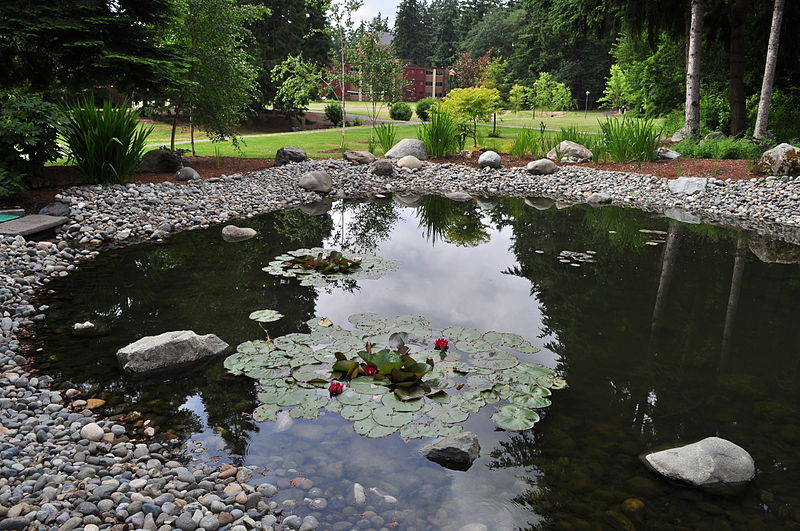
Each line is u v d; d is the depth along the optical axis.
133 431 2.62
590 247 6.23
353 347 3.48
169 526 1.94
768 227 7.23
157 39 9.02
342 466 2.38
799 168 8.73
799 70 15.20
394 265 5.44
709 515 2.09
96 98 14.52
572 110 38.25
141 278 4.89
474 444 2.48
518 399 2.91
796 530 2.01
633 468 2.38
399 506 2.13
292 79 14.71
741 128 14.09
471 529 2.00
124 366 3.21
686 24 14.14
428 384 3.04
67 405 2.84
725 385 3.13
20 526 1.90
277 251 5.88
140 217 6.82
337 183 10.09
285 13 25.27
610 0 14.27
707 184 9.08
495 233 6.94
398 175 11.00
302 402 2.88
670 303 4.44
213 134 11.95
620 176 10.20
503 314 4.19
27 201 6.64
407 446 2.54
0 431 2.50
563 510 2.12
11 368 3.19
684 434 2.64
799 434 2.64
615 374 3.25
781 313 4.22
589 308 4.33
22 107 6.54
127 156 7.80
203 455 2.45
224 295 4.50
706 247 6.21
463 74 34.69
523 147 12.95
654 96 18.16
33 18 6.99
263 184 9.30
